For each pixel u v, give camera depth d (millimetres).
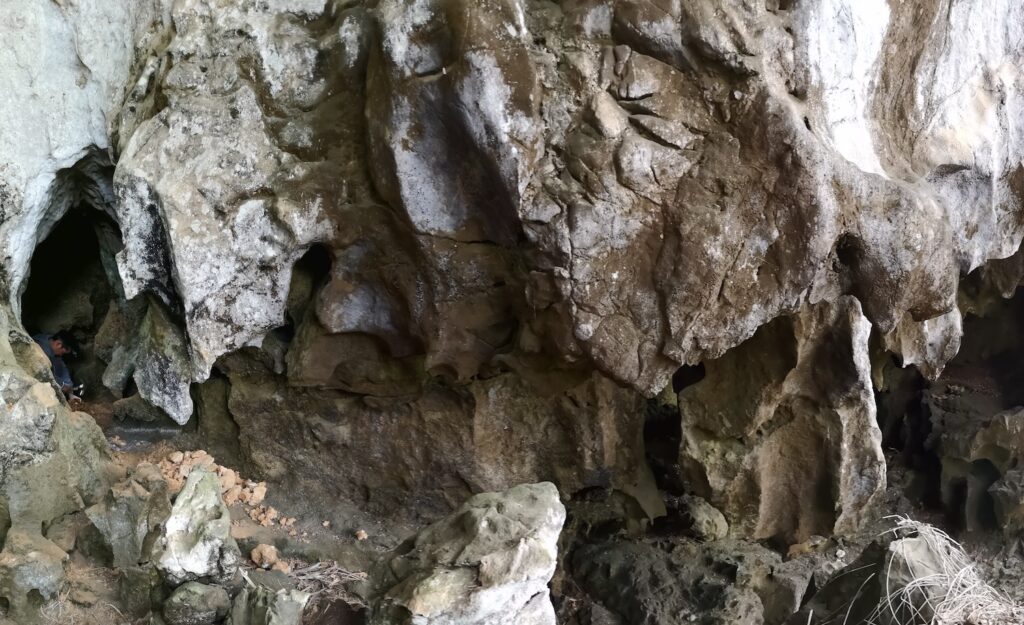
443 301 2818
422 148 2609
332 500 3309
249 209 2756
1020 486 4043
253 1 2826
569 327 2617
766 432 3494
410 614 2303
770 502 3637
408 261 2826
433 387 3154
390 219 2768
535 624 2424
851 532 3863
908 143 3301
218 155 2754
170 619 2381
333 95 2785
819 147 2531
